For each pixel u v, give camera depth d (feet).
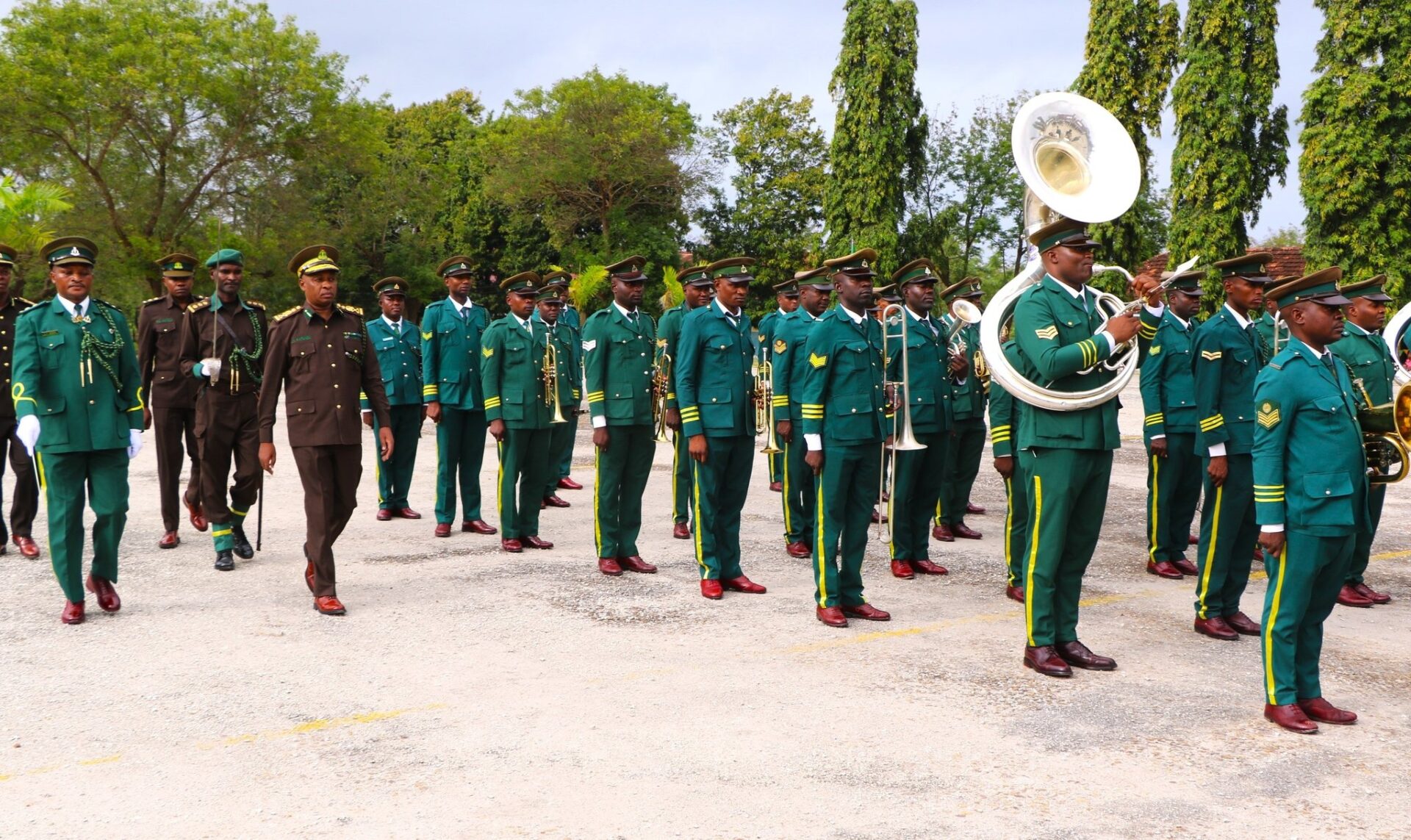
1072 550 18.37
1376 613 22.57
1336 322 15.48
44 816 12.51
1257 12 97.96
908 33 119.14
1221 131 97.86
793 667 18.04
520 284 27.55
